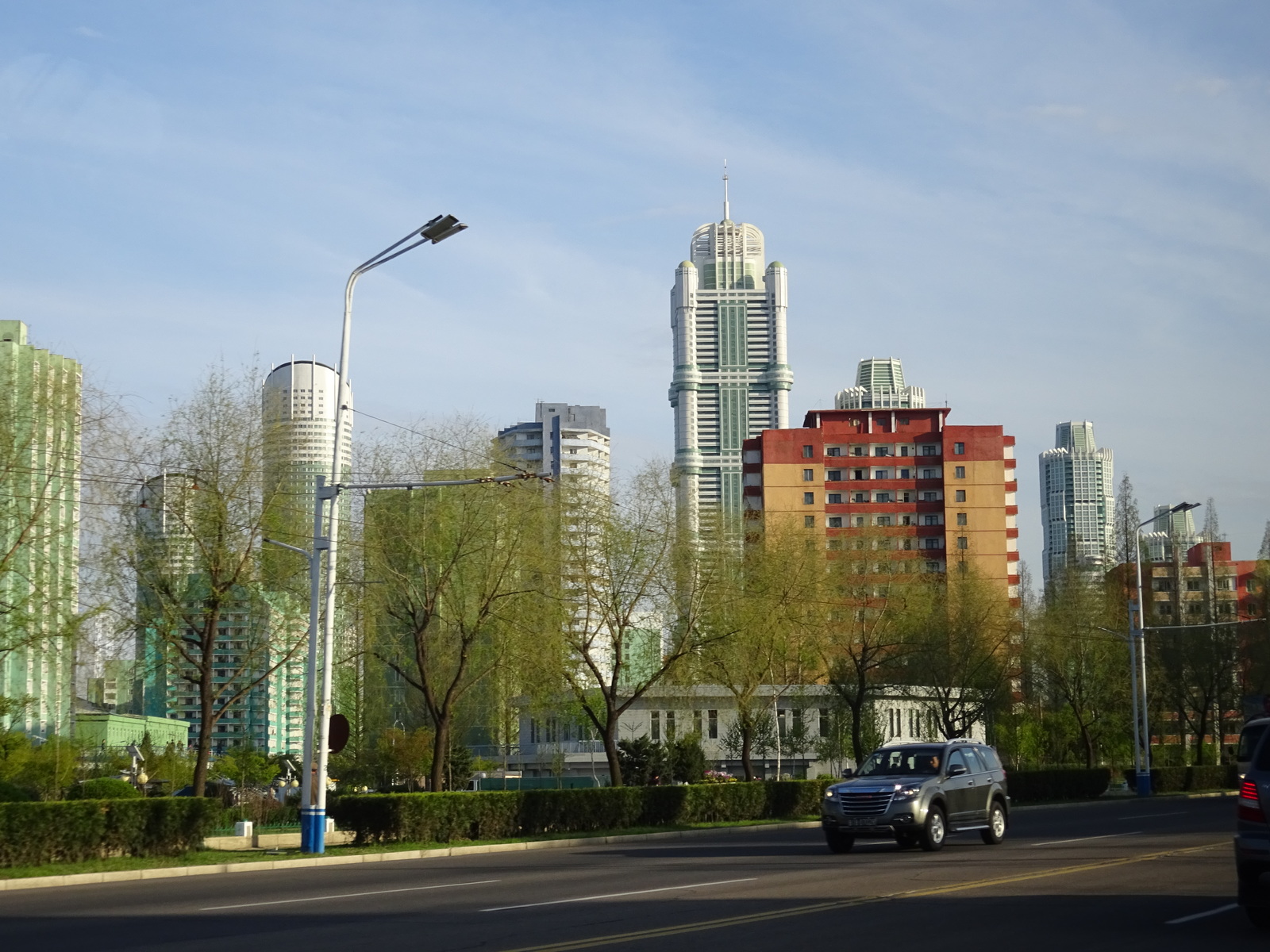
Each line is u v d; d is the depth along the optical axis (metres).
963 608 64.44
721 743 78.69
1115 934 13.63
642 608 45.16
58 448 33.00
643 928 14.40
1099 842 27.97
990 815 27.61
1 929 15.54
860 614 59.38
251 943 13.71
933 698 66.50
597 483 43.81
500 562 38.56
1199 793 65.69
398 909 16.97
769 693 62.91
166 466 34.09
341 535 38.09
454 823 33.06
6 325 36.84
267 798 59.09
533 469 40.91
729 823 40.81
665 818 39.56
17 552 32.44
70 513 33.41
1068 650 72.88
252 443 34.59
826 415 123.94
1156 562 103.56
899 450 123.19
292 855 28.23
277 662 36.62
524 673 40.72
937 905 16.20
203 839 29.59
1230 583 119.75
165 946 13.58
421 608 39.50
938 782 26.25
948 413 124.00
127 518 33.62
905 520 121.75
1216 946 12.77
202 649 33.91
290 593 36.50
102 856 27.19
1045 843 27.73
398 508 38.72
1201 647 79.00
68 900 19.72
